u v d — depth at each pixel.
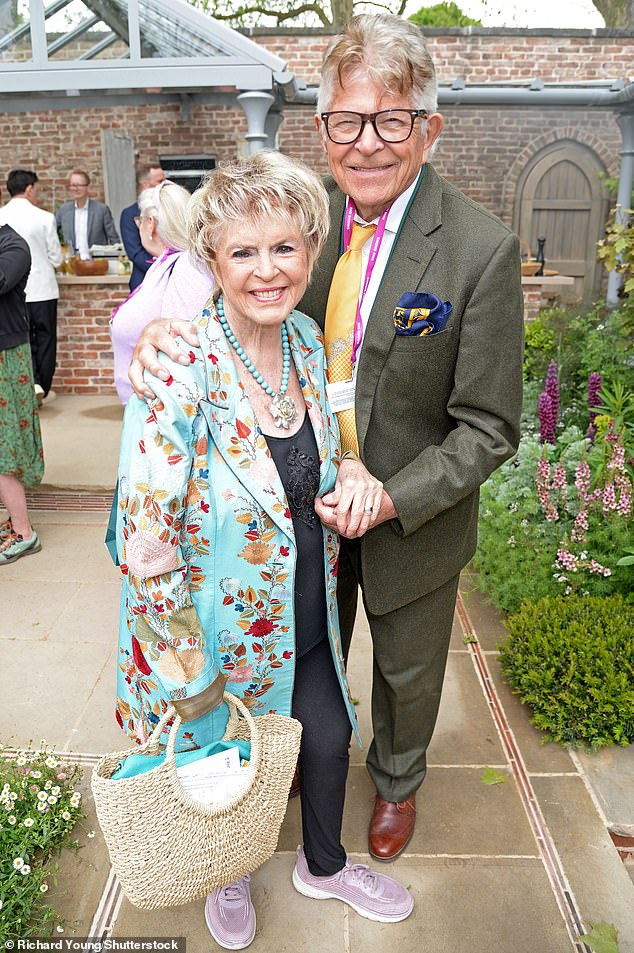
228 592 1.47
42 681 2.83
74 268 6.66
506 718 2.64
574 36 9.96
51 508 4.50
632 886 2.00
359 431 1.69
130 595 1.45
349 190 1.60
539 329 6.18
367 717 2.63
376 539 1.77
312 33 9.94
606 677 2.54
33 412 3.74
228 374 1.42
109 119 9.80
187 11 5.20
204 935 1.86
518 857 2.08
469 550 1.91
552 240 10.67
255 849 1.55
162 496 1.33
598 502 3.32
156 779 1.36
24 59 5.39
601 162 10.35
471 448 1.64
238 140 9.81
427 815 2.22
